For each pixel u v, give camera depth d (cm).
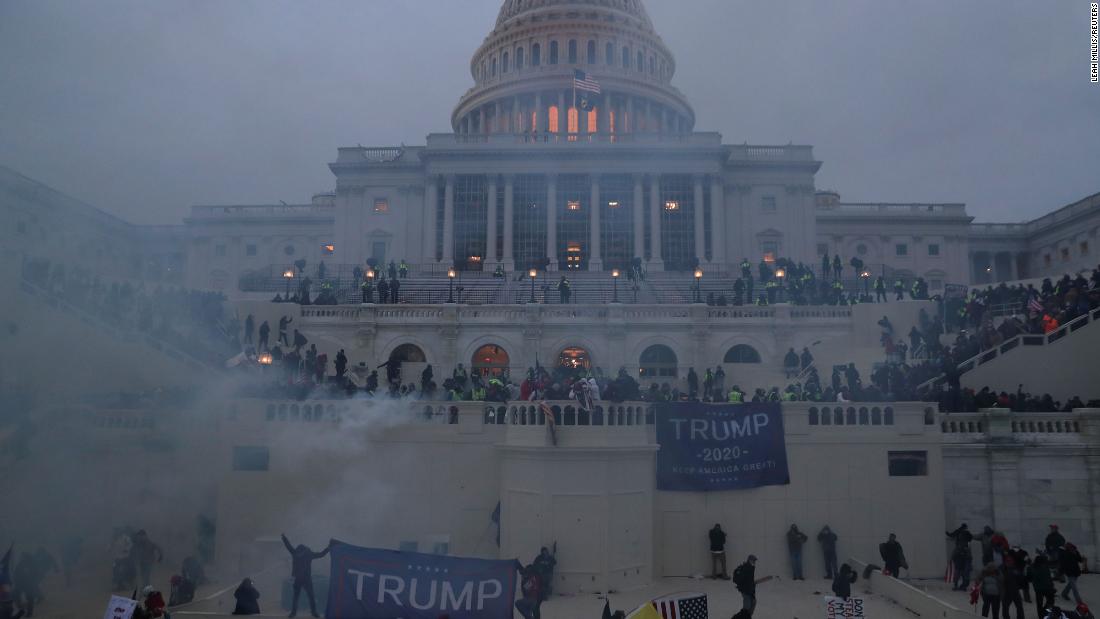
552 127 8869
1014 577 1973
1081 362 3148
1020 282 5447
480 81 9875
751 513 2467
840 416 2555
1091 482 2586
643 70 9506
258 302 4297
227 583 2391
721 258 6700
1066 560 2178
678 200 6856
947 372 2883
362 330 4325
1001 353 3219
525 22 9500
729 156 6969
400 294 5294
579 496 2267
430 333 4334
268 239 8888
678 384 4053
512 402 2408
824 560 2448
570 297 5250
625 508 2333
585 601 2156
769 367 4003
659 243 6706
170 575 2461
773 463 2478
